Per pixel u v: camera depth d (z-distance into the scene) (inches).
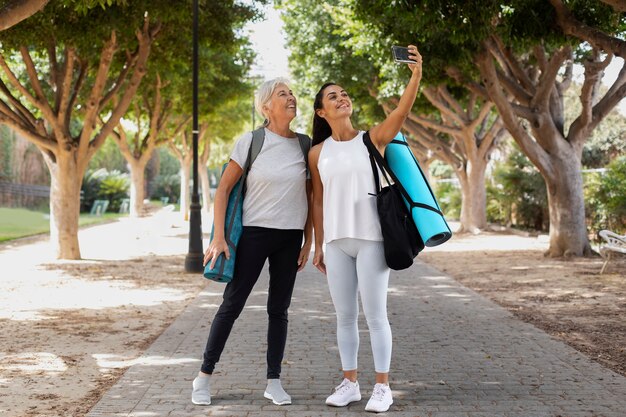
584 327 277.3
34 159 1425.9
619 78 550.9
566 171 551.5
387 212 155.6
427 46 496.7
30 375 202.8
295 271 171.2
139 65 536.4
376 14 469.1
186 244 735.7
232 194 165.8
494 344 244.2
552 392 181.3
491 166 1163.3
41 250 639.8
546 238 781.9
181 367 210.4
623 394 179.5
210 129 1355.8
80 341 252.7
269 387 172.1
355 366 170.2
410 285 415.5
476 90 566.3
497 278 446.6
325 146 164.7
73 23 456.8
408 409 165.6
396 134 163.2
